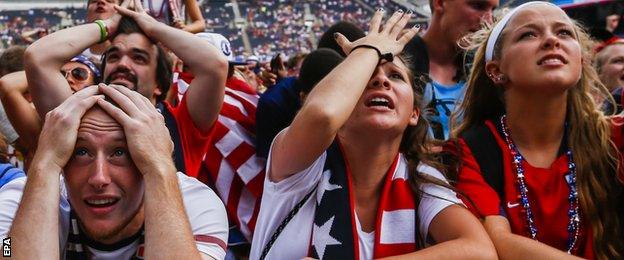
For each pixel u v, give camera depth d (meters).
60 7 61.56
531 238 3.81
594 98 4.48
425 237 3.73
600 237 3.81
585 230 3.84
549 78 3.80
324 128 3.36
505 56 4.04
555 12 4.02
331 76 3.54
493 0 6.37
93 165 2.96
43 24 60.59
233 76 6.39
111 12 7.80
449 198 3.70
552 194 3.86
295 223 3.63
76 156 3.01
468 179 3.89
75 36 4.87
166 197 2.98
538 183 3.88
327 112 3.35
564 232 3.82
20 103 5.51
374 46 3.73
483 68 4.35
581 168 3.90
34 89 4.69
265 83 12.62
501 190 3.92
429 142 4.19
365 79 3.56
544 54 3.87
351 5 67.19
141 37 5.13
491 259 3.46
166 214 2.95
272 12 65.88
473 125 4.36
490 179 3.91
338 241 3.52
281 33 64.31
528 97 3.94
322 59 5.38
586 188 3.86
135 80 5.06
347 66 3.58
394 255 3.57
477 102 4.38
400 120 3.70
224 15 65.00
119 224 3.03
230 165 5.72
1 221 3.20
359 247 3.58
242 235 5.67
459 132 4.37
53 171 2.96
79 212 3.04
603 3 9.41
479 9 6.36
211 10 65.12
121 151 3.03
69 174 3.00
